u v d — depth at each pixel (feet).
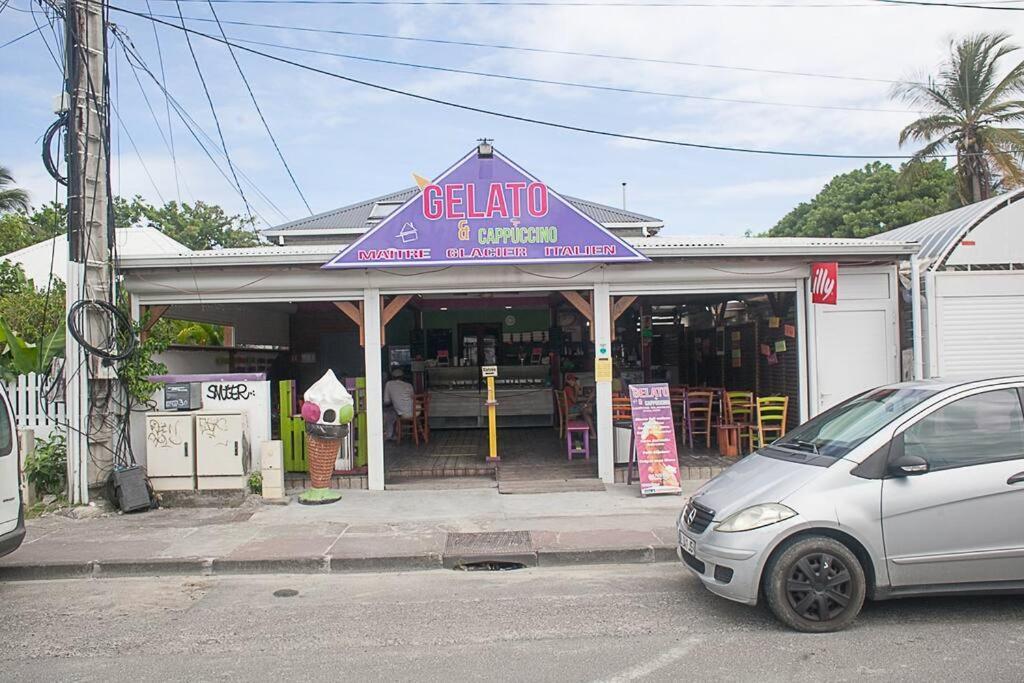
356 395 35.99
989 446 17.85
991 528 17.20
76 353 29.81
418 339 57.21
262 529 27.40
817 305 34.94
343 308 34.32
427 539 25.76
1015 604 18.81
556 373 51.49
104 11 30.58
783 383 38.60
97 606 20.67
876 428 18.49
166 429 31.19
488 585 21.99
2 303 42.06
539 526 27.25
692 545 18.85
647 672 15.21
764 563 17.28
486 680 15.05
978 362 35.83
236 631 18.42
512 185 32.35
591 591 21.11
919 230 42.14
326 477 31.78
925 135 99.76
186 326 50.93
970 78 96.17
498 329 57.77
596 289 34.27
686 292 34.81
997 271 35.88
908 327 35.96
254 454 32.63
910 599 19.34
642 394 32.63
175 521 28.68
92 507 29.66
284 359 56.18
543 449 41.32
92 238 30.40
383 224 32.14
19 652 17.19
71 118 29.81
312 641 17.60
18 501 21.89
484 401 50.19
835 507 17.19
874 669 15.03
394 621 18.93
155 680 15.44
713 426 40.47
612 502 30.89
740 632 17.38
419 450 42.09
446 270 33.81
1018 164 94.48
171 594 21.70
